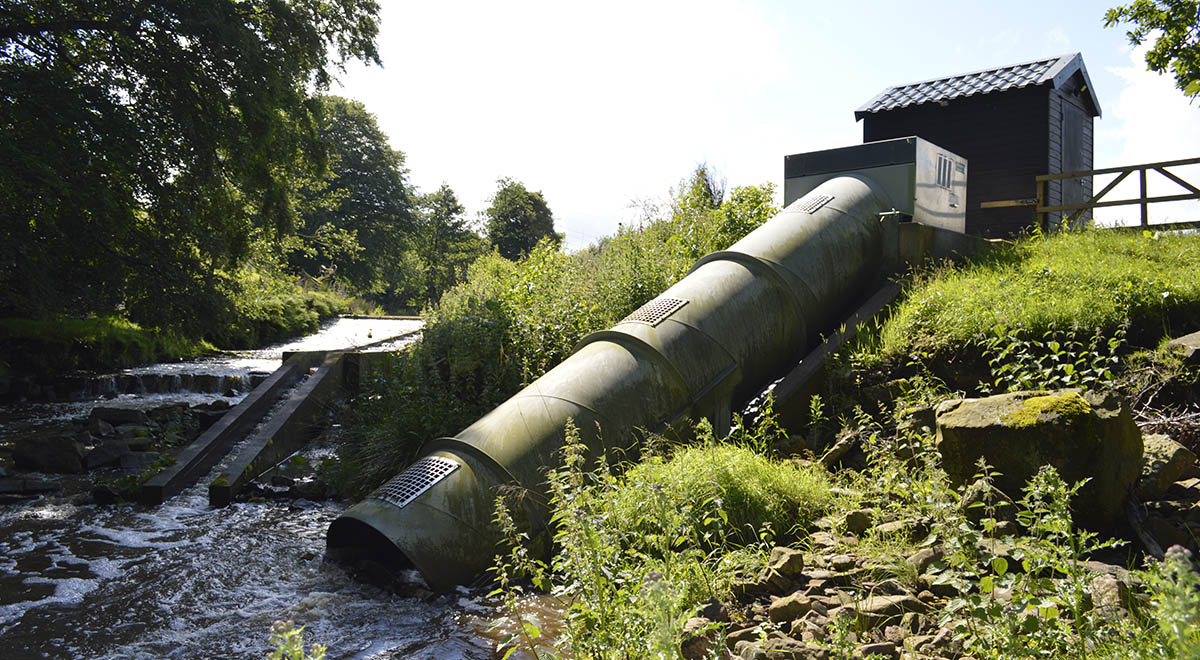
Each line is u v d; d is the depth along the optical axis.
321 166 21.03
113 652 5.28
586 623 4.13
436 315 12.70
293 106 18.88
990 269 10.72
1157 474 5.40
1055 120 16.53
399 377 11.32
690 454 6.61
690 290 8.95
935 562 4.71
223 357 23.25
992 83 16.86
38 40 16.48
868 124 18.23
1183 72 15.95
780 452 7.81
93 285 17.89
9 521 8.57
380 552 7.06
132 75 17.50
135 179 16.83
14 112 14.55
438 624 5.62
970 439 5.70
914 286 10.34
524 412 7.30
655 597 3.46
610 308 11.60
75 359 18.52
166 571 6.91
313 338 29.89
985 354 8.07
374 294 72.50
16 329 18.14
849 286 10.39
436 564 6.23
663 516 4.75
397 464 9.40
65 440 10.93
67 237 16.64
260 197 19.98
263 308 28.16
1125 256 10.33
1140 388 6.99
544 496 6.87
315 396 12.97
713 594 4.89
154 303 18.12
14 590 6.46
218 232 19.56
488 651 5.09
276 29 19.27
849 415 8.44
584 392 7.57
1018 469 5.43
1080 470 5.18
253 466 10.31
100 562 7.18
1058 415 5.31
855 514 5.74
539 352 10.71
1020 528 5.19
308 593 6.34
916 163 11.30
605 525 5.08
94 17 16.70
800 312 9.50
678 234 13.43
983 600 3.43
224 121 17.75
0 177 13.65
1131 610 3.71
